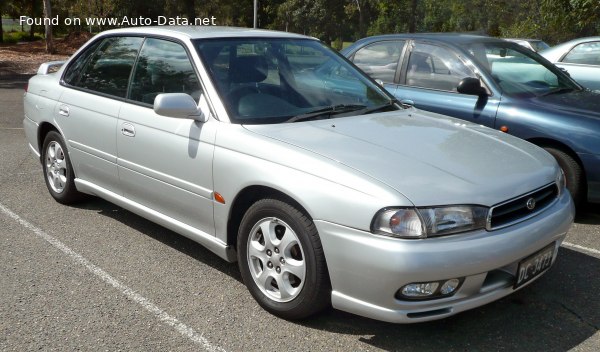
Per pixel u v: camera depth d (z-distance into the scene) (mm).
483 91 5508
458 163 3285
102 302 3637
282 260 3355
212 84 3877
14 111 11039
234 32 4422
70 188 5242
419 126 3898
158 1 31141
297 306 3293
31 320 3406
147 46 4469
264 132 3562
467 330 3354
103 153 4613
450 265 2850
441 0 39500
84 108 4785
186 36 4207
